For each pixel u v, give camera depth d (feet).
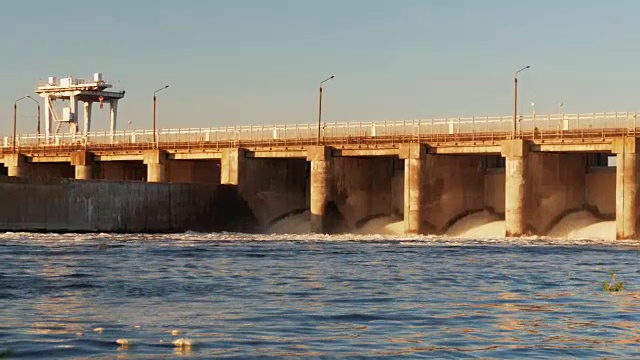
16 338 112.16
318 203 365.81
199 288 164.14
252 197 382.83
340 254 249.14
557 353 107.34
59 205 332.80
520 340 114.83
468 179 366.22
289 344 110.32
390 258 236.84
